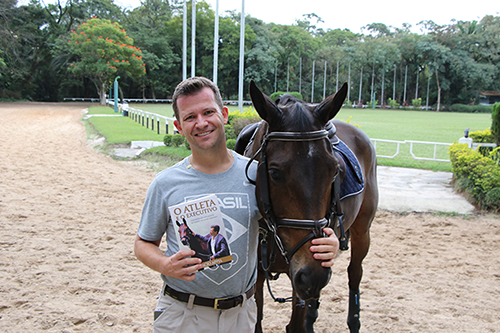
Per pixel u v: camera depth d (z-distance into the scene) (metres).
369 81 75.56
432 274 4.49
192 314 1.79
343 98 1.90
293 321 2.38
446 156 13.33
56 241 5.11
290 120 1.85
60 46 43.91
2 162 10.38
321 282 1.69
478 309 3.68
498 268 4.70
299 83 69.44
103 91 42.22
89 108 35.09
